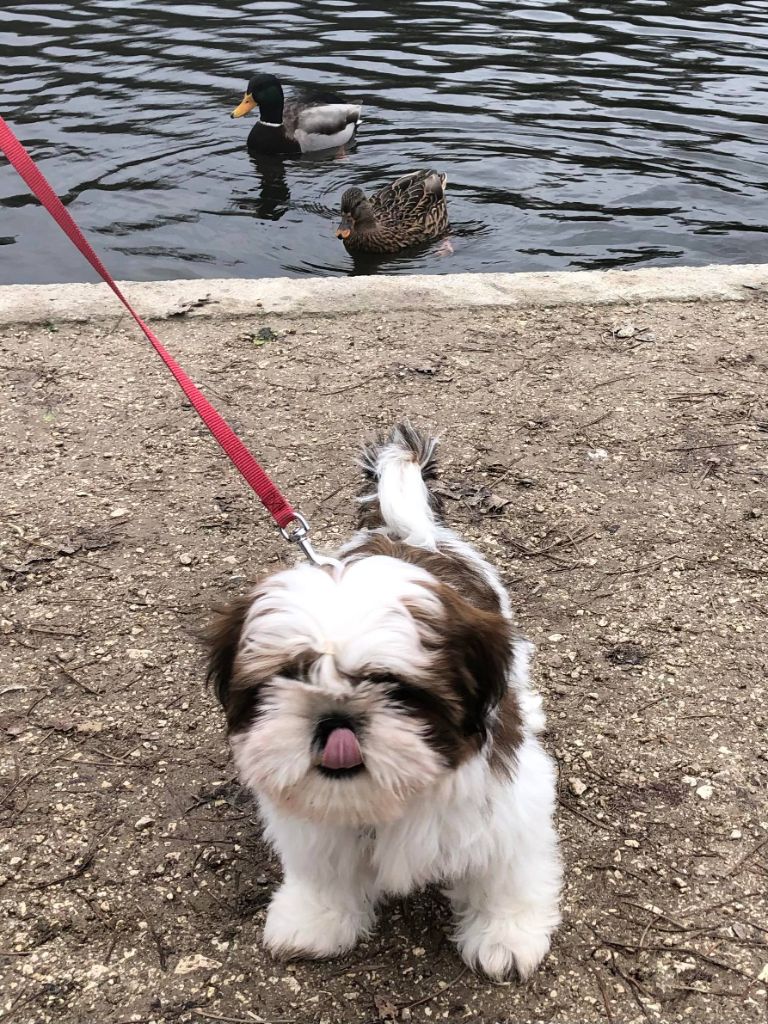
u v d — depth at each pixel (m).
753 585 1.27
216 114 3.63
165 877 0.94
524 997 0.83
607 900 0.91
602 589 1.27
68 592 1.28
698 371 1.73
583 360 1.77
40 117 3.50
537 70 4.03
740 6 4.93
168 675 1.16
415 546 0.84
